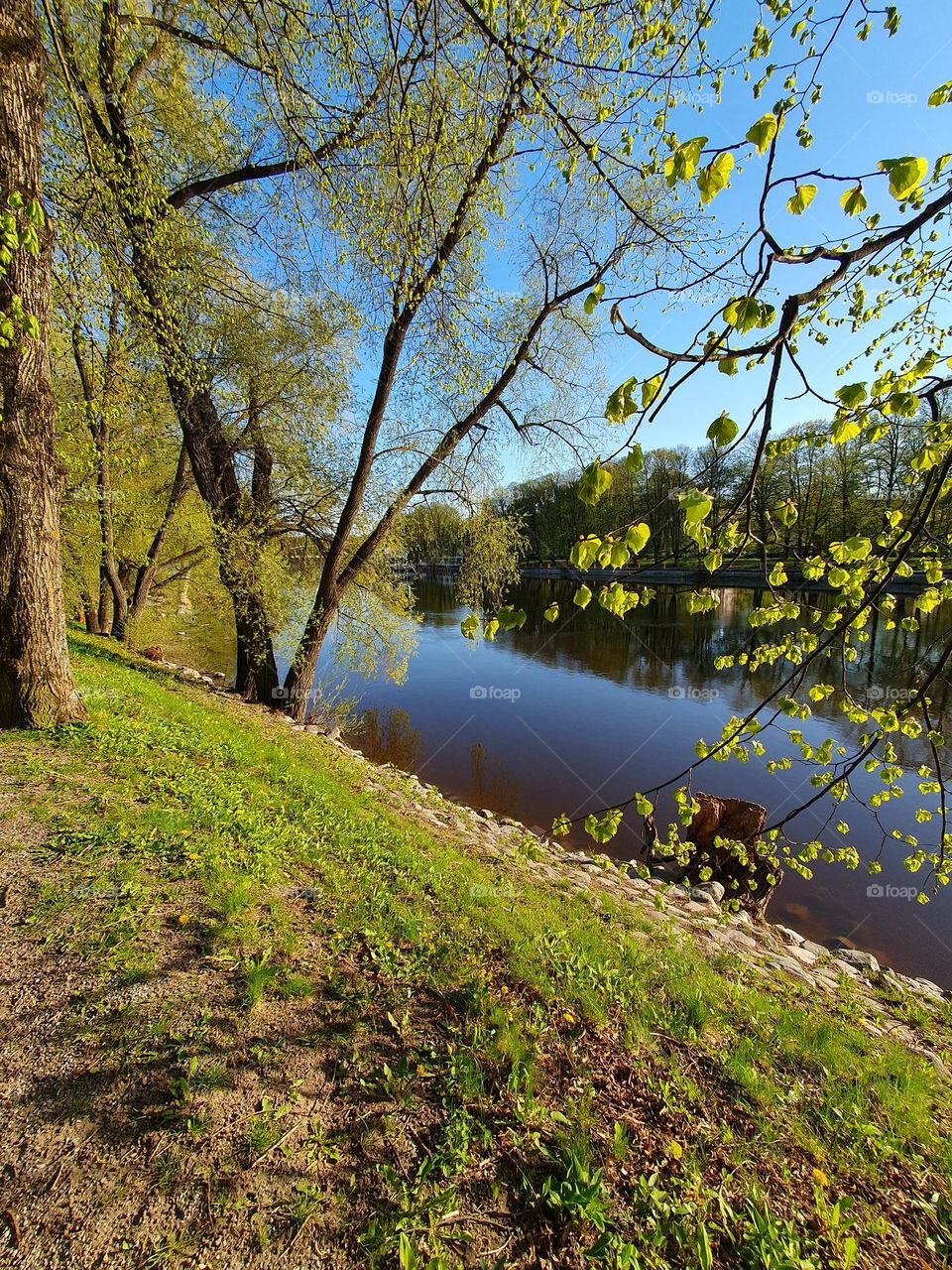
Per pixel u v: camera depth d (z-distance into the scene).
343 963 3.29
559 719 15.55
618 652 25.08
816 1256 2.13
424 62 3.63
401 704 16.88
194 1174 2.00
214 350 10.07
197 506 12.82
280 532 11.57
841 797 2.81
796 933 7.08
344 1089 2.46
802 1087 3.21
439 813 7.63
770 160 1.20
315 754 8.15
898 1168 2.77
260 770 6.14
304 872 4.25
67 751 5.00
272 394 10.77
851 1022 4.39
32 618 5.26
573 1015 3.26
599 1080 2.82
